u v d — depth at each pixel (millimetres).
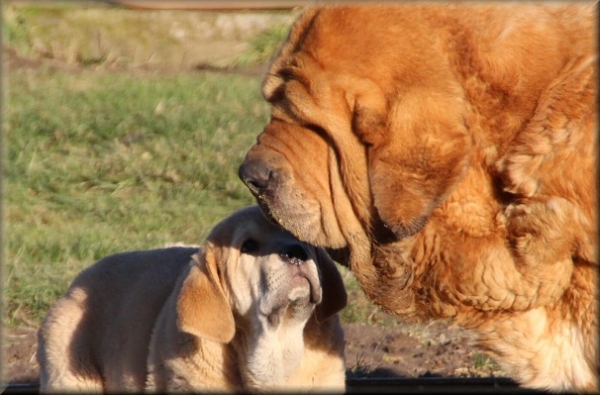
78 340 11289
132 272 11742
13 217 17938
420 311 8195
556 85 7270
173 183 19422
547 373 8016
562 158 7227
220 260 10273
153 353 10469
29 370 12695
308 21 7949
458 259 7691
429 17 7469
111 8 29469
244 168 8047
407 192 7344
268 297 9883
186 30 28594
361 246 7996
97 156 20500
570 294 7734
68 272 15211
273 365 10148
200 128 21609
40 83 25031
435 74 7348
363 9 7621
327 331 10438
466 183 7508
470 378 11836
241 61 27672
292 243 9992
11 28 28094
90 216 18047
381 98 7434
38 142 21000
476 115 7395
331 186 7875
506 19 7402
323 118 7645
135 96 23797
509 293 7707
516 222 7441
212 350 10180
